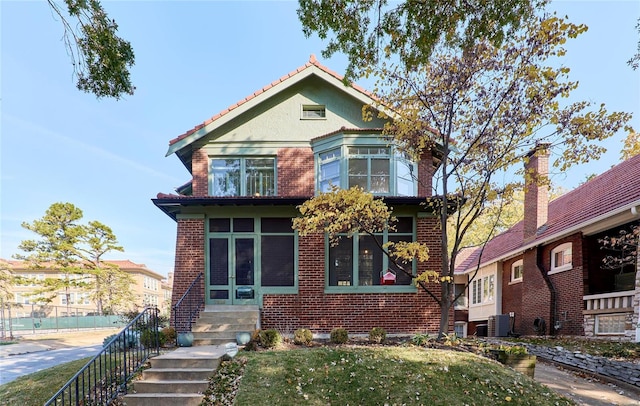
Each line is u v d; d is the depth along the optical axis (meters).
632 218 9.10
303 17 5.88
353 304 10.18
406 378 6.06
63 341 17.95
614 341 9.01
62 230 30.05
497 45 5.66
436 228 10.30
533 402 5.60
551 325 11.82
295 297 10.23
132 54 5.85
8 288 27.52
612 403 5.95
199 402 5.71
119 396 5.89
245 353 7.39
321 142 11.43
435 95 8.78
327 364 6.59
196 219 10.48
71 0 4.99
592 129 7.78
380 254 10.45
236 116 11.45
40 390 6.32
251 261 10.55
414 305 10.13
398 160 10.97
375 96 10.34
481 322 17.80
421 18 5.56
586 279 10.64
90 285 30.66
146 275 48.22
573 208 12.41
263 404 5.45
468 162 9.00
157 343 7.37
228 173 11.70
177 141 11.25
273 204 10.12
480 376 6.17
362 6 5.76
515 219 23.27
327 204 8.66
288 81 11.43
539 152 8.47
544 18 7.47
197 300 10.12
